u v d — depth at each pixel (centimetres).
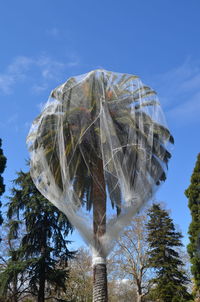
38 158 1094
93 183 1027
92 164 1028
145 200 969
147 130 1021
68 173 1016
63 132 1039
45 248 2112
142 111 1048
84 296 3212
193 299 2614
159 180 1046
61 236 2169
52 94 1120
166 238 2858
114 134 984
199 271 2441
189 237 2566
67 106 1058
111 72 1103
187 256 3206
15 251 2136
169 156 1091
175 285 2688
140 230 3027
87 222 992
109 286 3253
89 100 1043
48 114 1088
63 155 1023
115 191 959
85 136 1017
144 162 976
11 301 2039
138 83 1091
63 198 1020
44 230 2152
